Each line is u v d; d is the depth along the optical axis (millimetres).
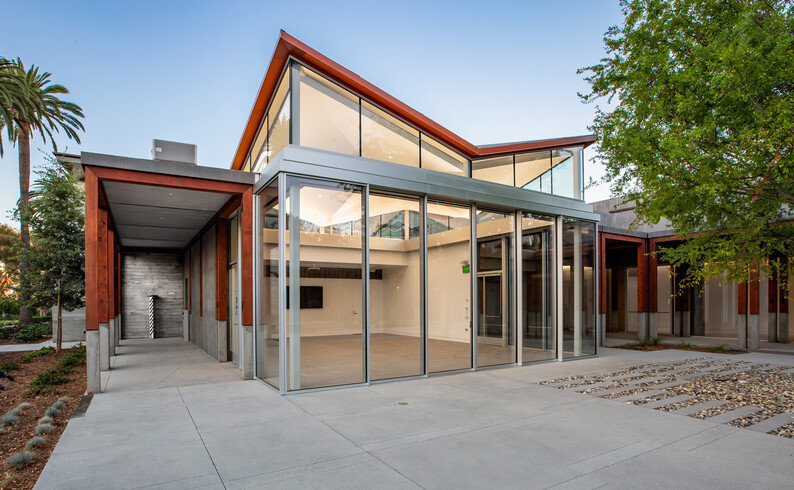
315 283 7297
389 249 8281
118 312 13992
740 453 4297
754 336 13297
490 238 9898
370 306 7988
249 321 8328
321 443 4512
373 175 7891
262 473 3725
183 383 7848
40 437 4672
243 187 8391
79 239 12414
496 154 11609
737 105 5500
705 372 9109
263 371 8016
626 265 19281
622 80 6977
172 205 9828
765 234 6902
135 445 4449
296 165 7094
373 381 7801
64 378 8008
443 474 3723
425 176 8555
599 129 7738
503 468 3865
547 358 10664
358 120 8750
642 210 7168
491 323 9766
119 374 8812
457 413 5754
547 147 12328
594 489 3447
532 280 10570
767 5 5414
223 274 10609
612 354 12219
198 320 13852
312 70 8062
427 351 8547
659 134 6129
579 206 11586
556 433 4902
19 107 15078
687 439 4727
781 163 5270
